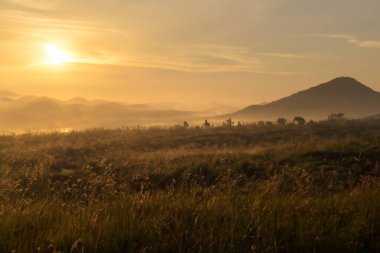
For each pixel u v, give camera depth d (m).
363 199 8.91
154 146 29.80
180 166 17.92
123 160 20.67
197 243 6.08
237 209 7.81
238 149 26.33
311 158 18.62
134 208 7.66
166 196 9.08
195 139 33.44
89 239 6.07
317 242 6.40
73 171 17.88
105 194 10.55
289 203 8.38
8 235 6.21
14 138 33.03
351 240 6.54
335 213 7.82
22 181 15.60
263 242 6.22
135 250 5.99
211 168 17.50
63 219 7.08
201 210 7.63
